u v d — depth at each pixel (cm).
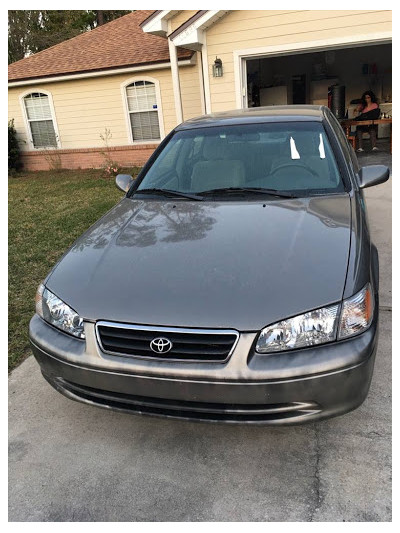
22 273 525
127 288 228
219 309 206
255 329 200
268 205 286
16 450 253
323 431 247
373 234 530
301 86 1499
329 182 304
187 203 305
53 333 238
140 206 313
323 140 331
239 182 315
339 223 258
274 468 227
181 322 206
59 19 3088
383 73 1400
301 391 199
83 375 224
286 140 335
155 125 1234
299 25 819
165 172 345
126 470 234
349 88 1450
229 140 348
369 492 209
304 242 241
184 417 217
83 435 261
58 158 1381
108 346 220
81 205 864
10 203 946
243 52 865
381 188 762
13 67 1420
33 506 217
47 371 243
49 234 680
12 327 391
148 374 208
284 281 215
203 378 201
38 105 1361
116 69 1184
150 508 211
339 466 224
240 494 214
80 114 1311
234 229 261
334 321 204
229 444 245
